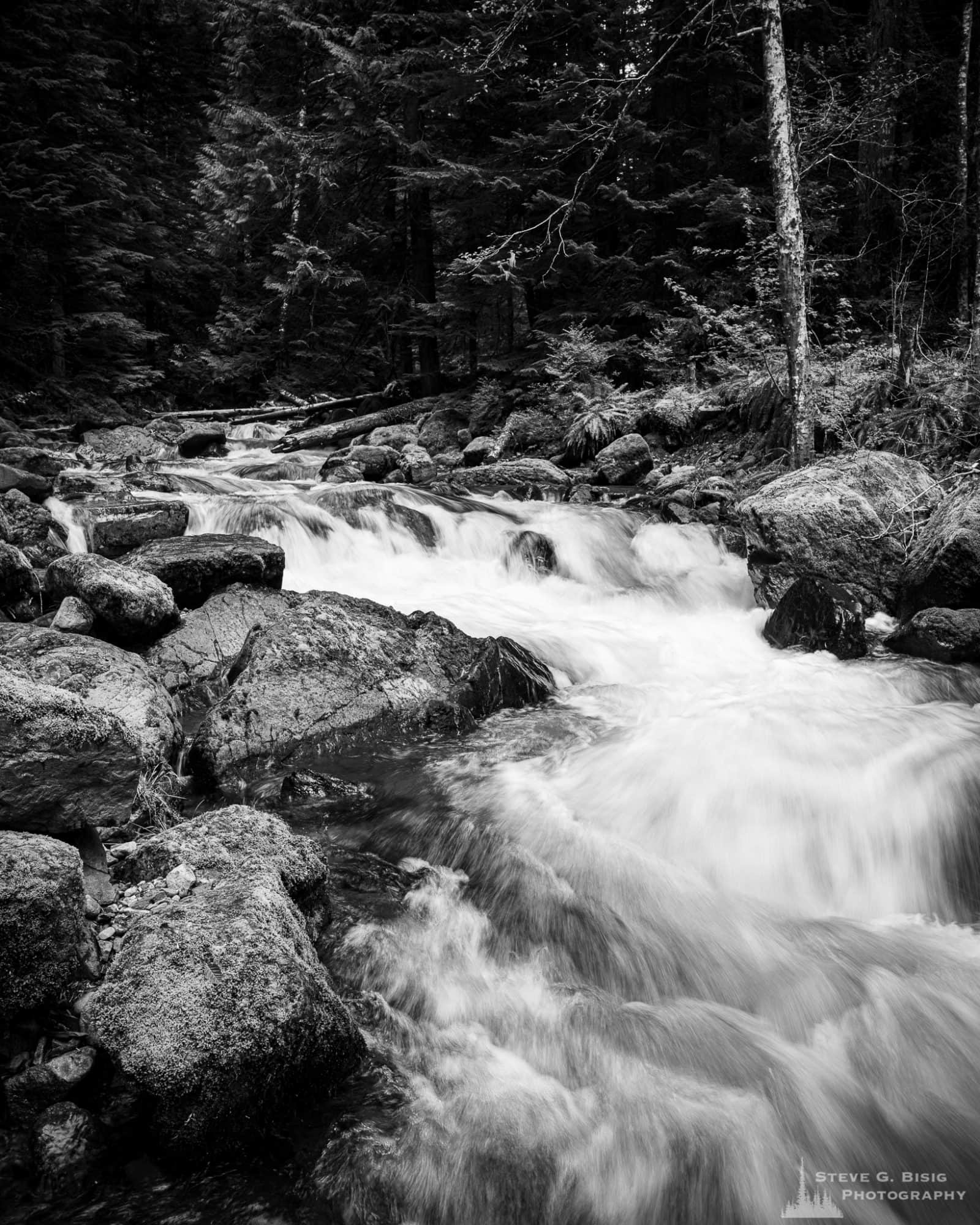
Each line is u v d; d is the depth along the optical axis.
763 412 12.33
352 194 18.73
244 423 22.38
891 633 7.52
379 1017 3.12
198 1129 2.49
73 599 5.63
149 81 27.62
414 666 5.85
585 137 13.98
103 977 2.88
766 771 4.96
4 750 3.16
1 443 15.30
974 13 14.06
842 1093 2.99
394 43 17.14
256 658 5.33
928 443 9.95
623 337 17.19
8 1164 2.42
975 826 4.44
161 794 4.20
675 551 9.63
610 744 5.36
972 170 13.15
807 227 14.39
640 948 3.65
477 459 15.16
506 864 4.09
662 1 15.52
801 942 3.79
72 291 21.09
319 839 4.23
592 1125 2.77
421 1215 2.46
